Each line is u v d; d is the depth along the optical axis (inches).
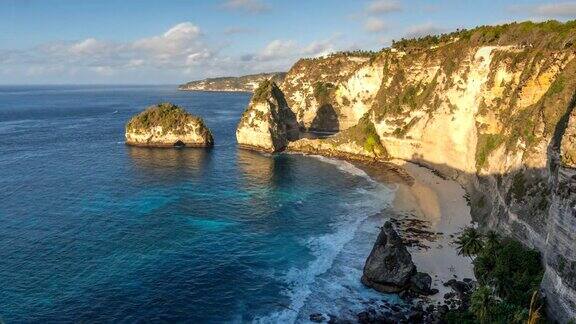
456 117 4153.5
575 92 2218.3
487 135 3390.7
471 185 3548.2
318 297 2156.7
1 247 2593.5
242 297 2150.6
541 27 3363.7
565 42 2859.3
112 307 2038.6
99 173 4375.0
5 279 2234.3
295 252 2635.3
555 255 1660.9
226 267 2438.5
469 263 2425.0
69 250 2588.6
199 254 2593.5
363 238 2829.7
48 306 2025.1
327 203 3553.2
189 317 1989.4
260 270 2415.1
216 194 3772.1
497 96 3437.5
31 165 4662.9
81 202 3457.2
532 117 2598.4
